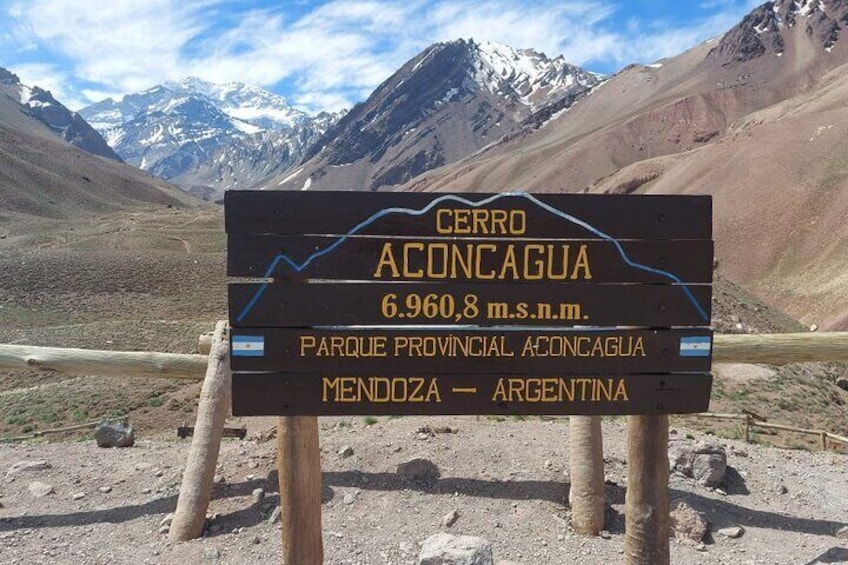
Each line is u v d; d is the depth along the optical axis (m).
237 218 4.59
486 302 4.73
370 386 4.71
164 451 10.55
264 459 9.51
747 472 9.81
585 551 7.34
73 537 7.68
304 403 4.69
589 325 4.80
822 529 8.06
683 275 4.80
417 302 4.70
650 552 5.04
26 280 61.19
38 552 7.34
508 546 7.38
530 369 4.79
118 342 37.41
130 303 56.81
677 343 4.84
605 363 4.82
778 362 9.19
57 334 39.97
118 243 102.06
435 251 4.70
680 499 8.55
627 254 4.78
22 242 104.88
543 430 11.00
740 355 9.12
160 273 67.06
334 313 4.67
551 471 9.08
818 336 9.05
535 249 4.73
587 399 4.82
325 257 4.64
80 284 61.66
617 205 4.76
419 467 8.90
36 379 32.84
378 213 4.66
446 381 4.74
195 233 114.25
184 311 54.44
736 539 7.73
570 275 4.77
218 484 8.77
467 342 4.75
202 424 8.09
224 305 56.88
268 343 4.66
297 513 4.92
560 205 4.73
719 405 19.59
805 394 22.30
